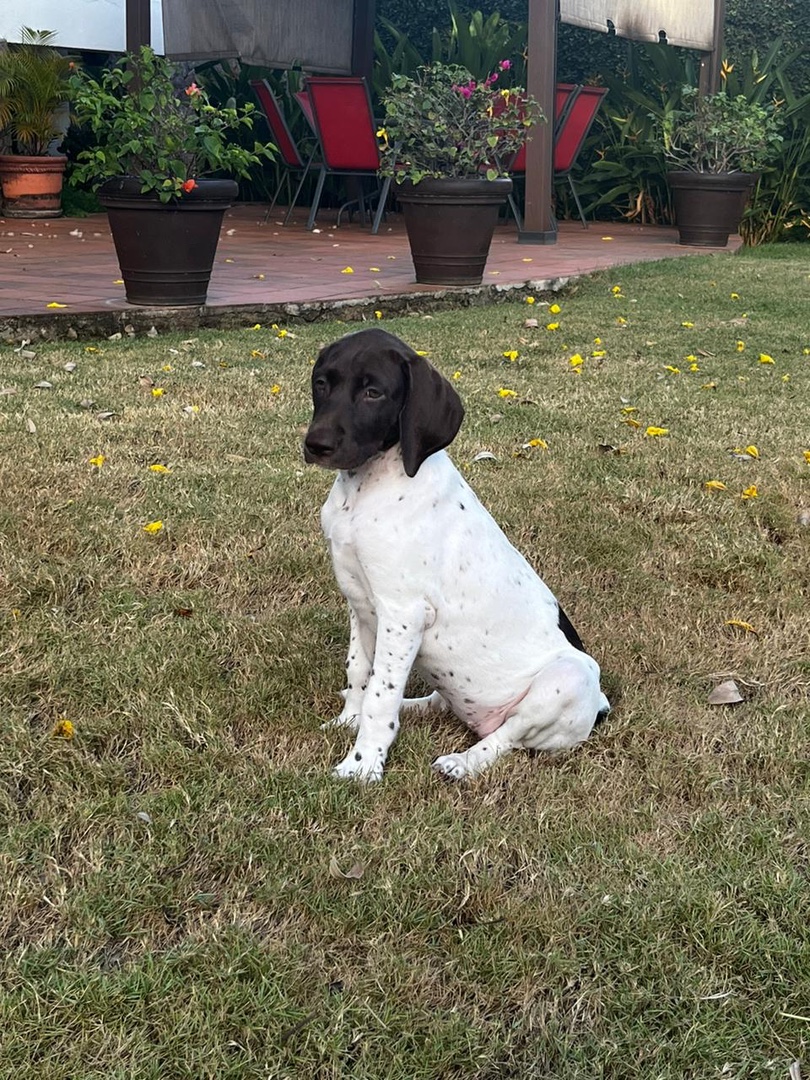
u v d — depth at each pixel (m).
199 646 1.80
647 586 2.14
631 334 4.61
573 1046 1.08
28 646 1.74
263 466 2.65
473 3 10.30
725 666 1.87
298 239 7.18
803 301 5.49
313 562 2.13
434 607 1.49
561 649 1.59
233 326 4.35
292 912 1.23
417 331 4.45
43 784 1.44
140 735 1.55
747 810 1.47
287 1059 1.04
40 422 2.84
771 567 2.24
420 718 1.70
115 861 1.29
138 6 5.71
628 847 1.36
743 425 3.23
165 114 4.10
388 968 1.15
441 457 1.55
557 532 2.35
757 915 1.27
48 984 1.10
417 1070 1.04
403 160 5.22
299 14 7.97
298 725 1.61
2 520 2.18
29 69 7.73
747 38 9.62
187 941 1.17
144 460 2.65
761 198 9.07
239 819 1.37
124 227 4.09
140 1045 1.04
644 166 9.38
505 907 1.24
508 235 8.05
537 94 7.10
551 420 3.20
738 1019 1.11
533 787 1.49
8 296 4.36
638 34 7.89
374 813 1.41
